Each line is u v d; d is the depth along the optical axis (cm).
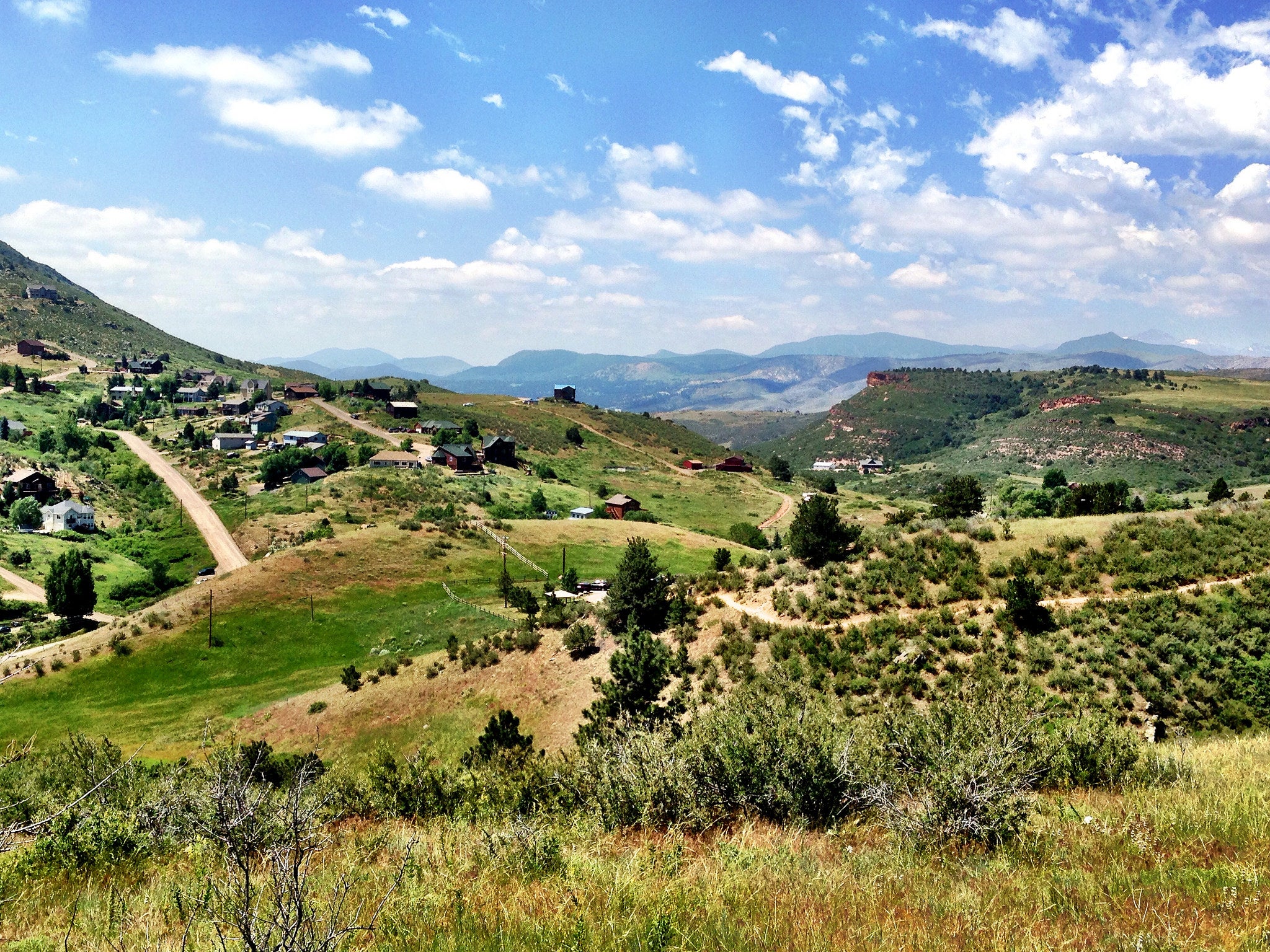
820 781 1122
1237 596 3128
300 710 5247
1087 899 686
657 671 3253
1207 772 1284
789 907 709
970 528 4222
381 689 5225
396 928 682
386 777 1739
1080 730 1359
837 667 3406
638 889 767
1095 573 3566
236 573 8350
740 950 605
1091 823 960
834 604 3897
